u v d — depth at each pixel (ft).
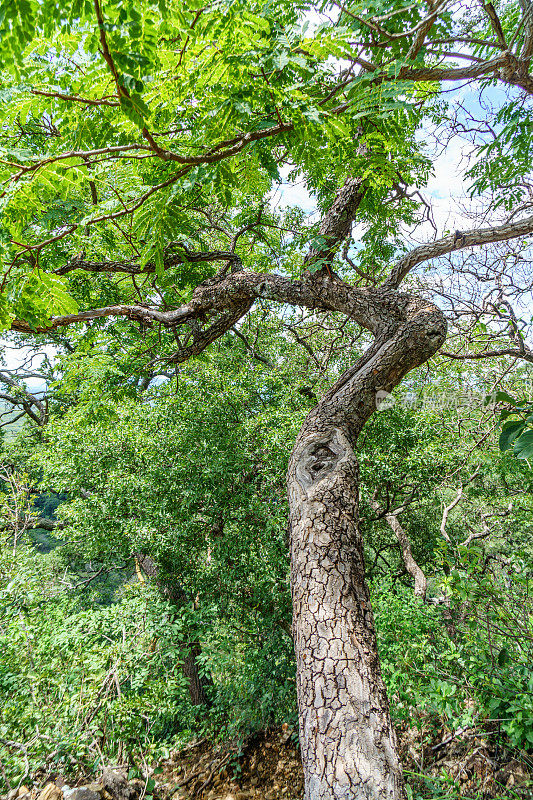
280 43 4.00
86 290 14.19
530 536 28.48
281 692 19.43
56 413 40.83
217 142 4.92
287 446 21.79
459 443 23.62
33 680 13.32
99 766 11.66
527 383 15.76
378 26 5.88
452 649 11.82
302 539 8.17
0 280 5.08
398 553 34.42
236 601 22.31
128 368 15.33
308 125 4.63
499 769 11.01
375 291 10.65
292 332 26.30
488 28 9.98
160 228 5.42
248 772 18.76
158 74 3.89
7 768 10.78
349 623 7.05
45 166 4.10
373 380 9.90
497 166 12.05
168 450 23.59
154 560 24.25
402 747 13.69
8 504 24.57
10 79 3.66
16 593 18.33
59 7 2.44
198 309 12.25
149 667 16.07
